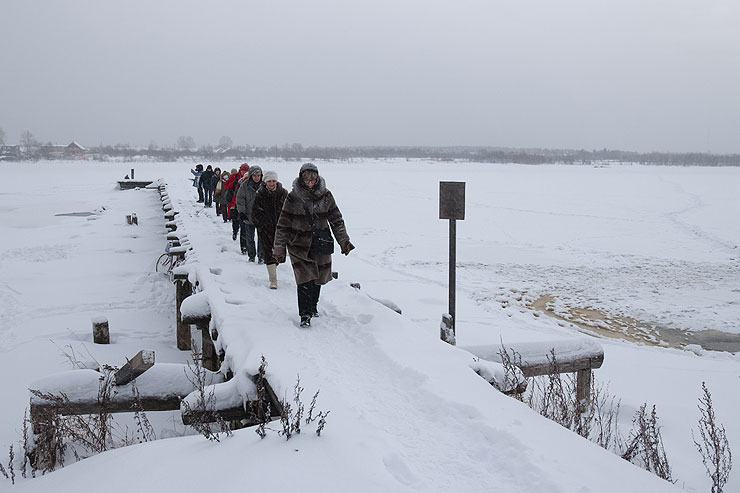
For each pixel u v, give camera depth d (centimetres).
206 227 1579
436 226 2403
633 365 861
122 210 2727
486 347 529
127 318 1021
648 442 437
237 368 479
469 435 343
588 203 3441
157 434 546
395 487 279
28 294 1169
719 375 818
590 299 1280
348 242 624
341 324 609
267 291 796
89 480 331
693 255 1798
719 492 406
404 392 420
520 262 1675
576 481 279
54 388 448
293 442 326
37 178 5638
